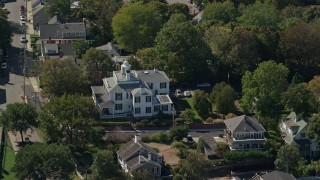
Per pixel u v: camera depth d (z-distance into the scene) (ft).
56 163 594.24
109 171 594.24
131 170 622.54
